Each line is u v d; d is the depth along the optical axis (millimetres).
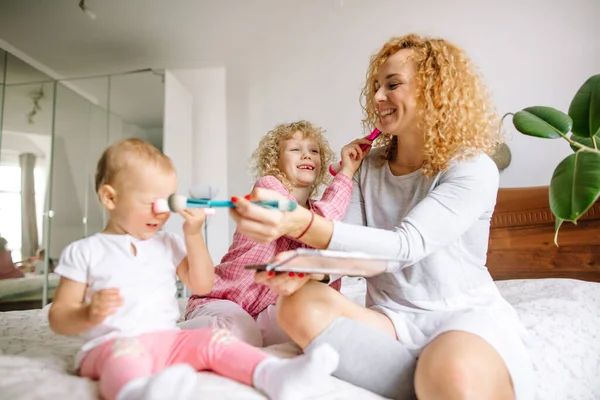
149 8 2797
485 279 1015
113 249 868
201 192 2971
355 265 798
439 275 963
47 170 3359
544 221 1992
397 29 2812
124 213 870
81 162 3387
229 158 3301
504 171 2453
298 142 1484
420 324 924
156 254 914
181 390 632
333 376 839
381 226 1120
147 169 863
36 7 2756
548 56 2488
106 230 921
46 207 3318
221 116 3385
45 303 3246
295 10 2904
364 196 1180
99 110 3418
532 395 775
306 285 878
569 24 2465
